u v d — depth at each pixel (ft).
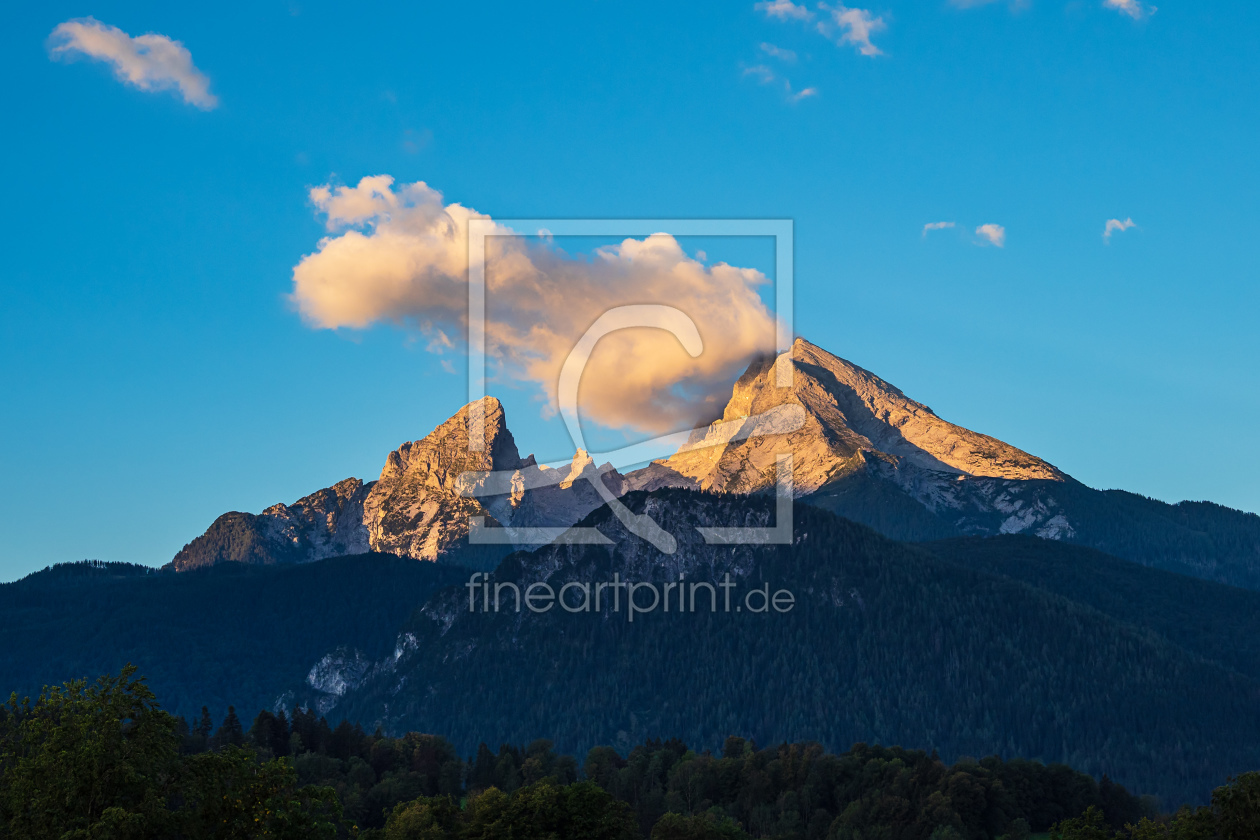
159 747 411.54
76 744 400.47
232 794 425.28
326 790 449.06
